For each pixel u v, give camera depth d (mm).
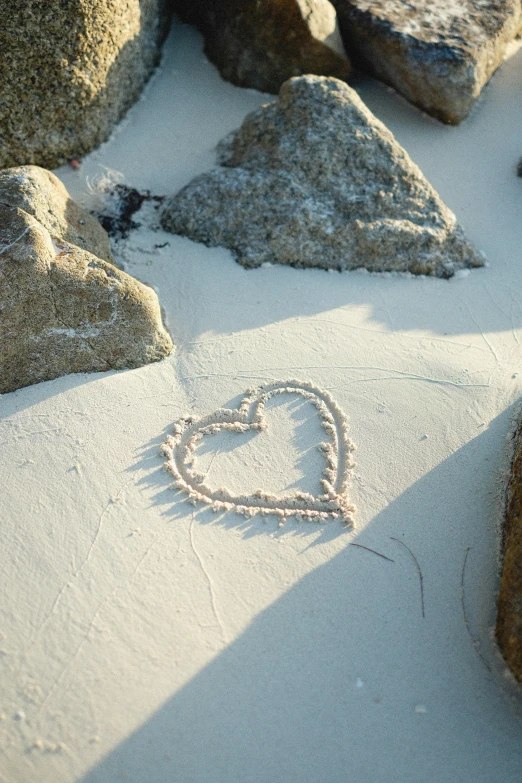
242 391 970
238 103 1366
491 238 1219
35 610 763
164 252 1138
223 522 846
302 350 1020
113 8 1145
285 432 934
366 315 1080
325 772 691
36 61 1090
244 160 1207
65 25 1083
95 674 727
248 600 784
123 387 955
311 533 843
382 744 709
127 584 786
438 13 1365
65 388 945
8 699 710
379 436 935
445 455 924
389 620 781
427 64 1294
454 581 815
